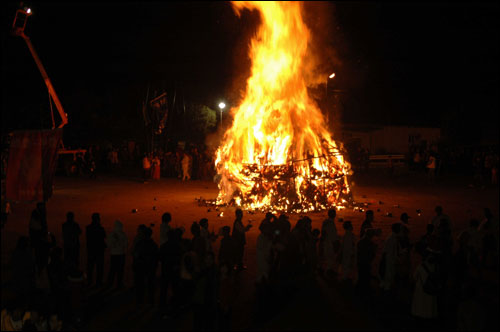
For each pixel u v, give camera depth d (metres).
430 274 7.53
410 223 15.66
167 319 7.83
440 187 27.14
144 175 28.69
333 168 18.86
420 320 7.55
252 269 10.46
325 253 10.06
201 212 17.53
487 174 32.06
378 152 46.53
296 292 8.91
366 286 8.89
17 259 8.60
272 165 18.27
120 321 7.74
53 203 19.78
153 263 8.51
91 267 9.34
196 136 43.56
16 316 7.54
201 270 7.16
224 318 7.27
